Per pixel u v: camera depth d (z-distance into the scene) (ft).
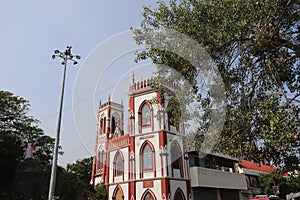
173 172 71.67
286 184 102.47
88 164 116.67
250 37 22.59
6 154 56.39
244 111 22.77
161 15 26.50
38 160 66.64
